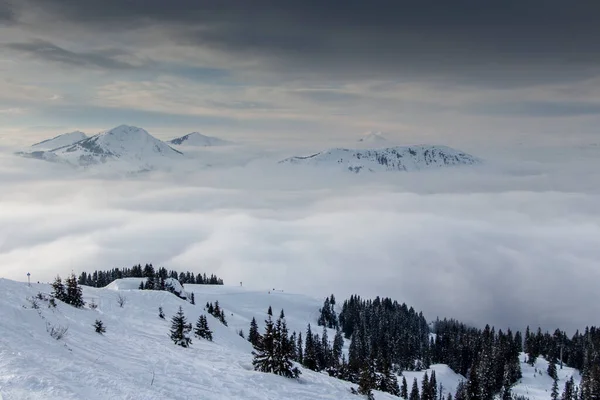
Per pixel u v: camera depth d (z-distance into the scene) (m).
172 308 65.06
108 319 38.50
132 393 14.89
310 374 37.53
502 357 125.56
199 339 49.50
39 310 26.55
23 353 15.90
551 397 108.25
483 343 138.25
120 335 32.28
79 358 18.89
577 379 125.50
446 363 144.25
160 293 70.06
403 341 153.00
